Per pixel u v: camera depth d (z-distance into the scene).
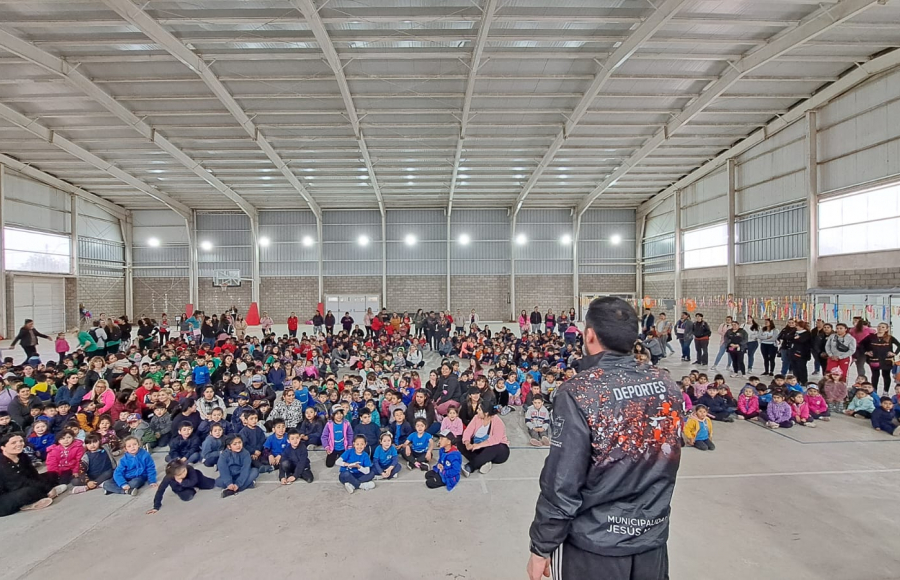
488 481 5.16
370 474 5.07
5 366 8.61
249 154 17.45
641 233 25.12
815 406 7.35
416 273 25.27
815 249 13.63
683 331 13.27
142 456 5.09
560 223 25.47
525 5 9.71
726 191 17.95
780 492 4.67
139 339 13.23
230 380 8.81
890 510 4.26
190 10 9.80
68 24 9.94
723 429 6.88
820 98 13.07
